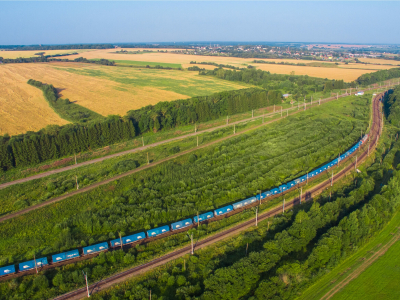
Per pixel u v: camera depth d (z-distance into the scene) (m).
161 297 69.25
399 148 153.75
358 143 161.75
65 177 129.25
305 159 141.50
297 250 83.69
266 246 82.62
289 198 114.81
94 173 133.38
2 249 90.56
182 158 151.00
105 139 169.25
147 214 104.69
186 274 79.19
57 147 151.62
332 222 95.12
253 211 106.25
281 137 174.12
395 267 81.44
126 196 117.44
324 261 79.81
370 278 77.75
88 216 104.06
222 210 104.81
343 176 131.38
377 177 125.25
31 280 77.81
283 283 70.94
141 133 189.88
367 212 94.38
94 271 79.62
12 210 106.94
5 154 135.50
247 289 71.62
